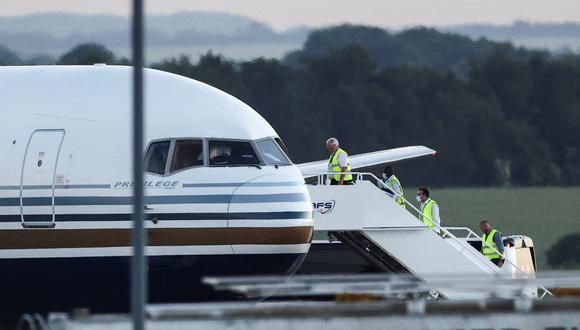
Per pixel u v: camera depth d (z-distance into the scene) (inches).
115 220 3671.3
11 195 3710.6
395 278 2331.4
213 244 3659.0
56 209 3686.0
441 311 2241.6
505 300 2252.7
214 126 3759.8
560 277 2287.2
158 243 3654.0
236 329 2158.0
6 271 3732.8
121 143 3715.6
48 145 3727.9
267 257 3681.1
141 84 2004.2
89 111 3767.2
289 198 3698.3
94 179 3683.6
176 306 2194.9
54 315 2150.6
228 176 3698.3
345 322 2193.7
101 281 3730.3
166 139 3720.5
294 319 2178.9
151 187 3661.4
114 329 2122.3
